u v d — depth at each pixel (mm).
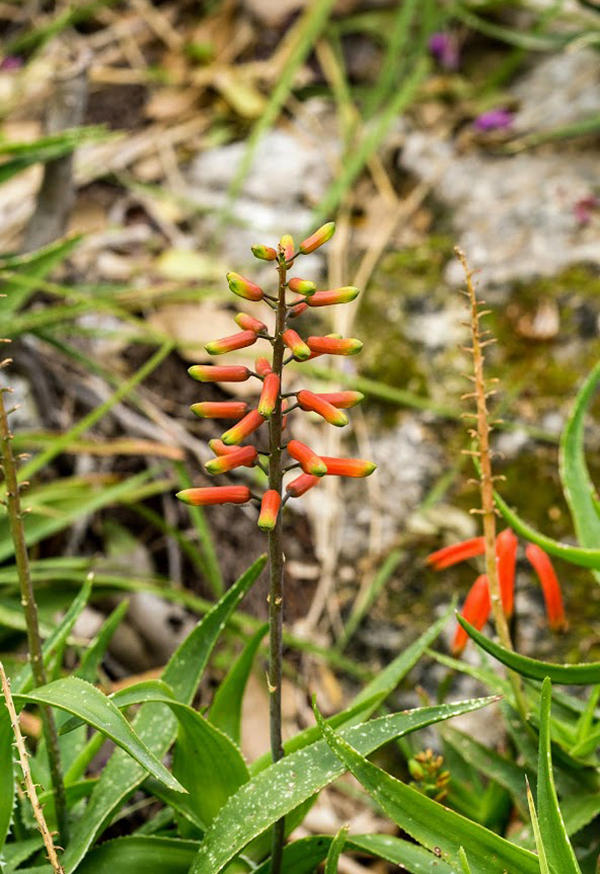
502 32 1495
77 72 1198
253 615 1155
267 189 1471
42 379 1190
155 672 1057
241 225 1420
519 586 1133
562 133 1416
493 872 769
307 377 1292
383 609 1160
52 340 1107
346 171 1400
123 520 1175
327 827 1049
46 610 1043
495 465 1204
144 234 1427
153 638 1096
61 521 1051
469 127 1513
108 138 1222
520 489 1183
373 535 1201
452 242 1375
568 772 858
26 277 1103
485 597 859
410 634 1141
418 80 1467
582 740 845
